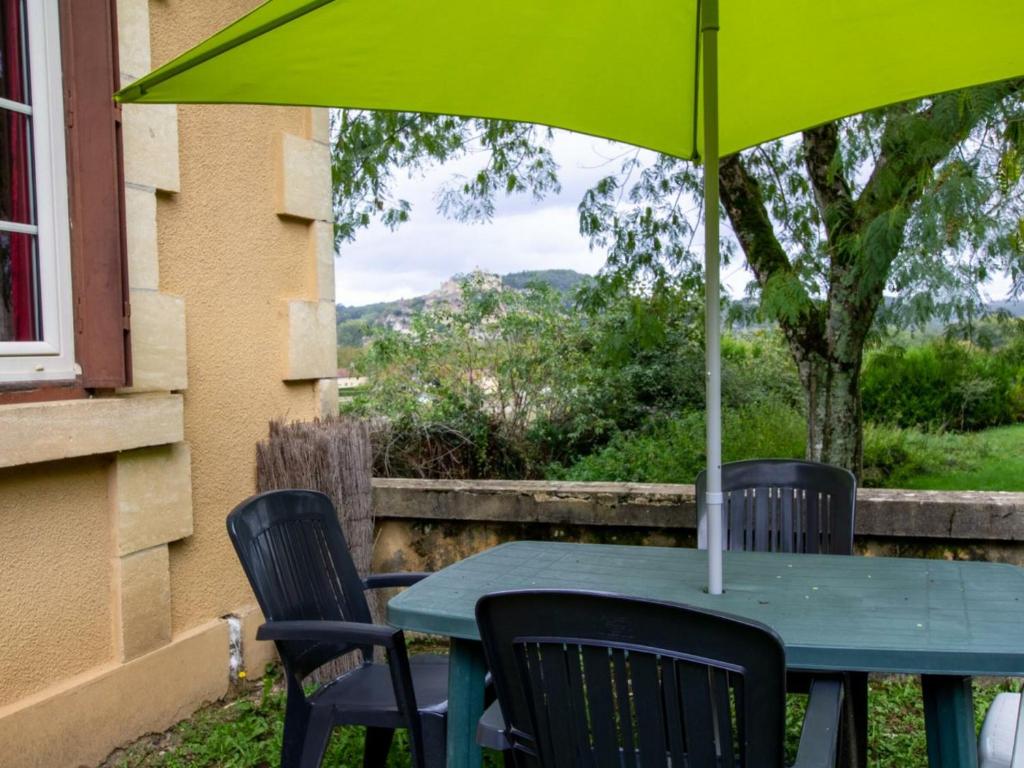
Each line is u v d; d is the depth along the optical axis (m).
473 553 4.22
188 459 3.43
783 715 1.44
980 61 2.40
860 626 1.93
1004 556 3.60
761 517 3.09
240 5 3.83
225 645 3.63
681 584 2.33
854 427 5.18
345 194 7.37
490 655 1.66
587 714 1.58
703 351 8.33
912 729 3.28
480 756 2.09
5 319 2.78
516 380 7.75
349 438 3.79
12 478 2.76
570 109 2.64
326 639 2.27
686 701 1.50
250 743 3.21
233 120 3.75
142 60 3.22
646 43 2.36
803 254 4.93
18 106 2.80
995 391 8.68
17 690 2.77
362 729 3.29
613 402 8.21
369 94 2.34
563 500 4.04
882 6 2.17
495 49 2.24
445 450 7.52
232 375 3.74
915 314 3.85
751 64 2.48
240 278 3.79
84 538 3.03
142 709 3.20
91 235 2.95
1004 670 1.73
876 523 3.66
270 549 2.47
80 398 2.96
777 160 5.75
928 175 3.80
